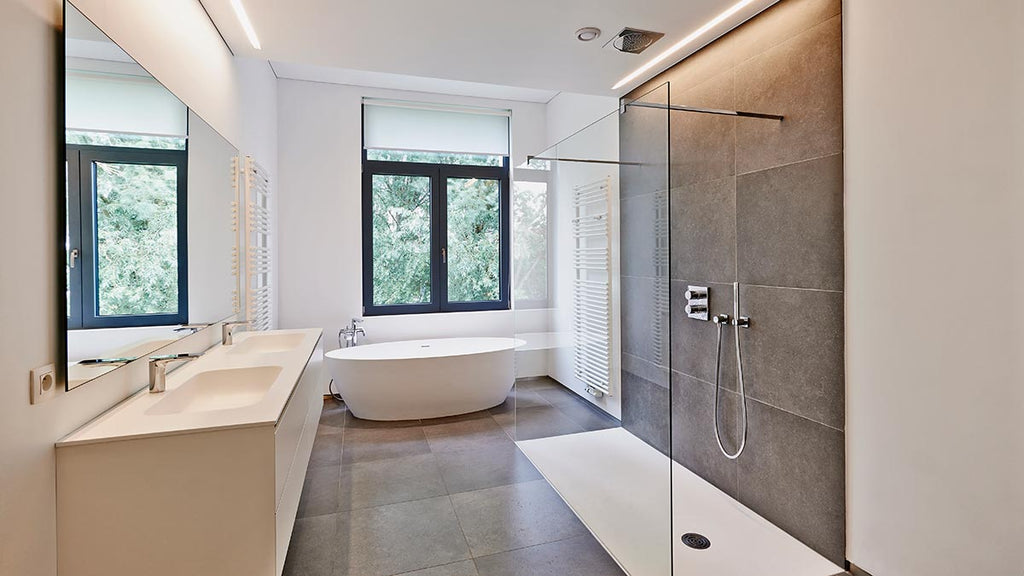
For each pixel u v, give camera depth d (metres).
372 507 2.63
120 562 1.35
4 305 1.11
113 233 1.56
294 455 1.87
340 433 3.74
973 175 1.51
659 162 2.01
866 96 1.86
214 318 2.48
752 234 2.46
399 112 4.65
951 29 1.56
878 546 1.87
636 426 2.14
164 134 1.89
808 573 2.00
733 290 2.59
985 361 1.50
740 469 2.59
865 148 1.87
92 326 1.45
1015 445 1.43
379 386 3.91
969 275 1.53
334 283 4.49
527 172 3.39
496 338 4.79
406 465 3.17
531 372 3.27
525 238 3.41
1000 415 1.46
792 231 2.22
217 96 2.58
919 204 1.68
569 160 2.82
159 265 1.87
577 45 2.64
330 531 2.39
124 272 1.62
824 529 2.11
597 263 2.51
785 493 2.31
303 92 4.38
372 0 2.16
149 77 1.77
